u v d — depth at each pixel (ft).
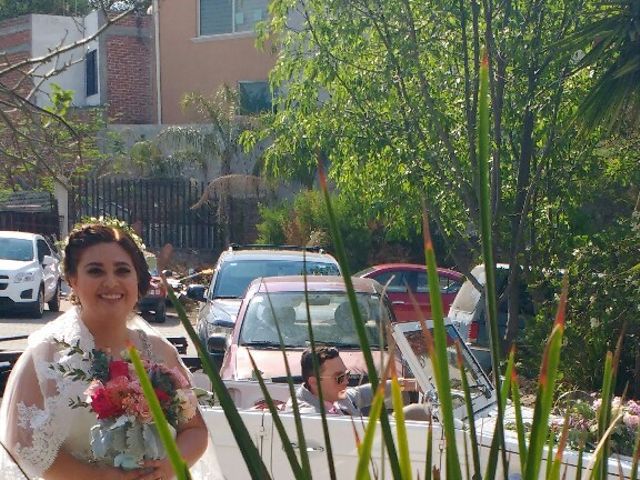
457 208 31.71
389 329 5.92
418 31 31.73
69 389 10.32
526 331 29.58
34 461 10.19
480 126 5.14
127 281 11.08
